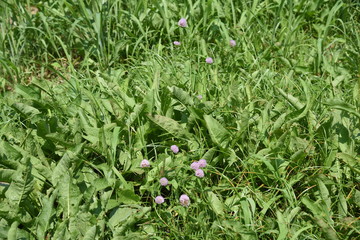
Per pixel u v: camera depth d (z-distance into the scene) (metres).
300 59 2.66
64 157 1.88
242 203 1.85
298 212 1.89
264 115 2.10
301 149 1.98
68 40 2.73
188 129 2.12
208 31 2.85
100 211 1.83
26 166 1.78
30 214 1.84
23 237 1.74
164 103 2.13
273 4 3.02
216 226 1.81
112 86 2.25
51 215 1.78
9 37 2.66
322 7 3.06
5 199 1.79
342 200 1.87
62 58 2.67
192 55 2.60
